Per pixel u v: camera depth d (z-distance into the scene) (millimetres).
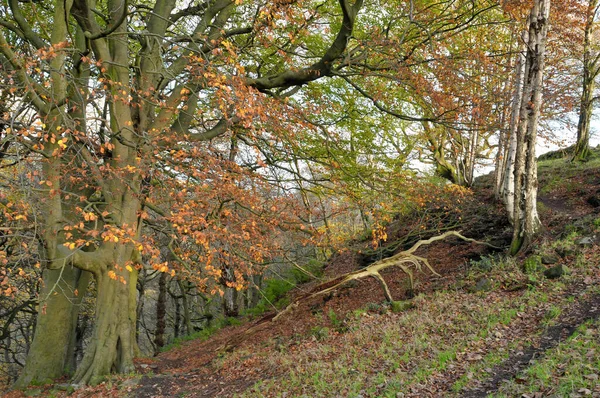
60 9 10250
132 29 13727
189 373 11641
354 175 14422
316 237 13469
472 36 17109
